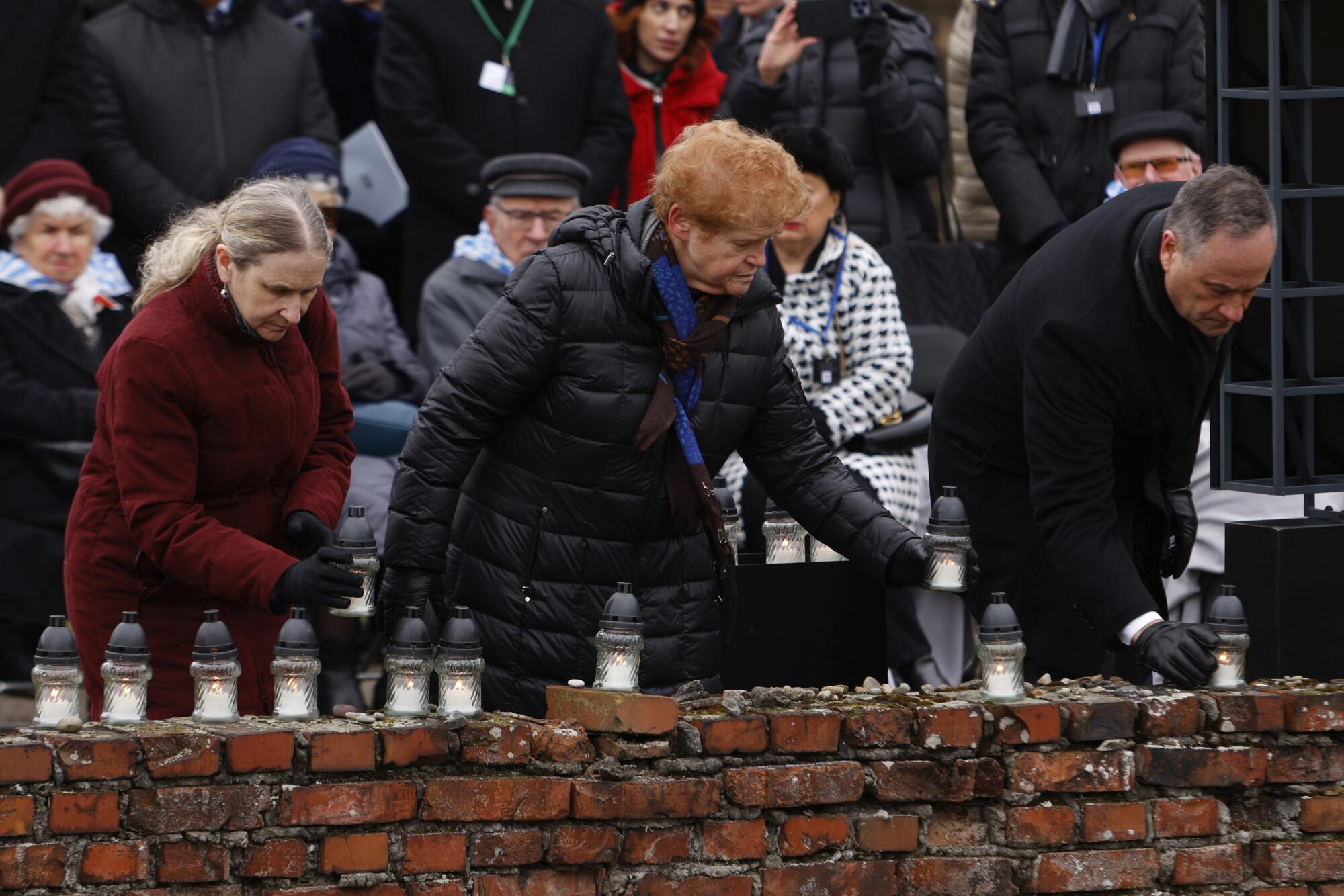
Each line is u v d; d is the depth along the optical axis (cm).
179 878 1271
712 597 1503
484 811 1327
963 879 1416
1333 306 1709
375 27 2875
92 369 2227
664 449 1440
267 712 1521
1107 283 1511
